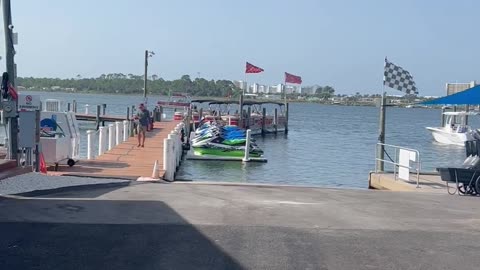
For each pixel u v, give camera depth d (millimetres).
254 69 54656
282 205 11719
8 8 15695
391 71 21641
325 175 30453
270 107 137000
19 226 9102
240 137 35562
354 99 166625
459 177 15070
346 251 8094
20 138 16406
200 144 34531
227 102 60906
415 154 17156
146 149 28344
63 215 10031
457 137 54094
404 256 7922
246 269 7172
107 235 8664
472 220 10703
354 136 63406
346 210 11391
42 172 16953
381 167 20750
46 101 30641
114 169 20297
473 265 7578
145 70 54969
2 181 13828
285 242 8484
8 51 15812
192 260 7496
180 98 77938
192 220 9844
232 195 13117
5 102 15797
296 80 64062
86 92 188375
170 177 19672
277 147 47062
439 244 8641
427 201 13281
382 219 10539
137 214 10297
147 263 7340
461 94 16906
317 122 98000
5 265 7145
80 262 7328
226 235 8805
